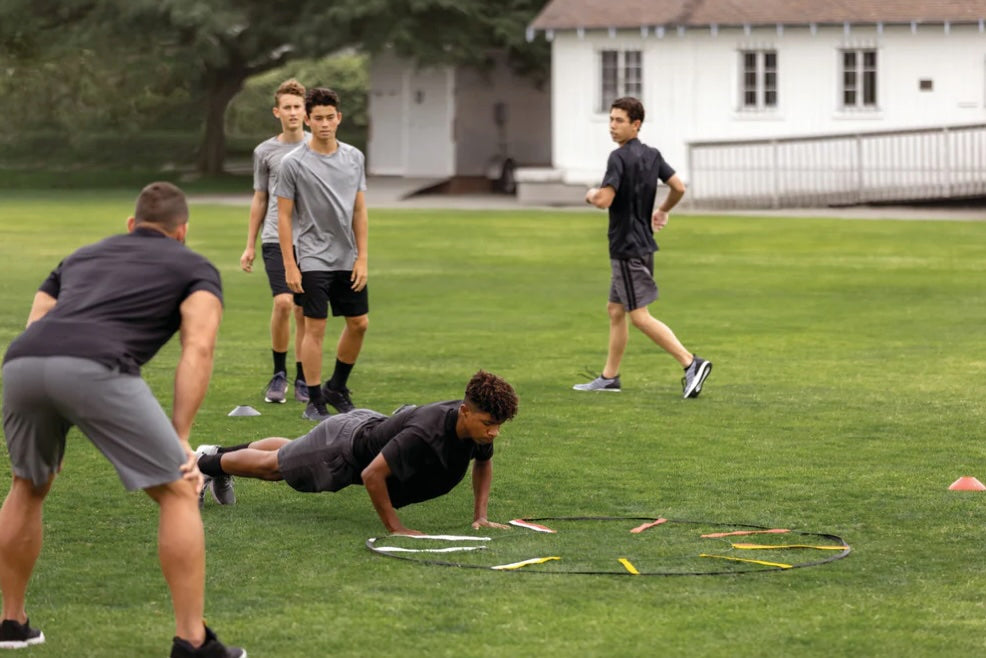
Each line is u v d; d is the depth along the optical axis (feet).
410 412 26.78
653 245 43.50
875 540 26.89
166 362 49.57
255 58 179.52
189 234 108.47
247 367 48.83
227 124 237.04
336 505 29.55
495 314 63.72
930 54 142.51
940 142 141.18
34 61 188.85
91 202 149.48
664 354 52.03
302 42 170.09
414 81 181.37
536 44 171.42
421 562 25.26
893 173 142.31
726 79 148.77
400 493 27.04
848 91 145.69
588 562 25.29
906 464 33.58
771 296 70.38
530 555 25.76
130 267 20.53
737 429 37.88
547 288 74.28
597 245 100.83
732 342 54.85
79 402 19.76
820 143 145.07
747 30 147.02
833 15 143.74
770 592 23.56
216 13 169.17
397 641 21.22
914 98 143.43
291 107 43.27
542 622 22.04
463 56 168.86
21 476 20.89
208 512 28.94
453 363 49.67
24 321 60.44
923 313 63.52
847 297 69.72
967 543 26.68
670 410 40.75
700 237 106.11
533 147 184.75
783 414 40.06
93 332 19.97
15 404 20.18
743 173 145.89
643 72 151.84
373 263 87.81
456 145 179.42
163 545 20.03
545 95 184.44
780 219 124.77
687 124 150.41
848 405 41.37
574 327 59.41
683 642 21.15
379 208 143.84
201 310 20.34
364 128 233.55
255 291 72.13
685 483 31.60
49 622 22.21
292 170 38.91
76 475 32.37
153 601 23.29
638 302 43.21
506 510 29.27
